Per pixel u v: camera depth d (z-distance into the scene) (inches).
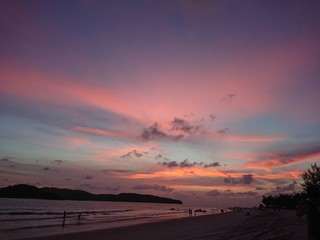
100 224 1663.4
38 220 1993.1
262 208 4746.6
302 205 294.7
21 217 2246.6
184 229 1140.5
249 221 1454.2
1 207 3873.0
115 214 3348.9
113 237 916.0
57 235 1007.0
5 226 1457.9
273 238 647.8
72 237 939.3
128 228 1314.0
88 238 902.4
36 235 1024.2
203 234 850.1
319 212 283.1
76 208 4970.5
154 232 1056.8
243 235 740.7
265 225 1072.2
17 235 1029.8
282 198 4259.4
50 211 3459.6
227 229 981.8
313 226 280.1
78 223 1768.0
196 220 1934.1
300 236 663.1
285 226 970.1
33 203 6378.0
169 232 1028.5
